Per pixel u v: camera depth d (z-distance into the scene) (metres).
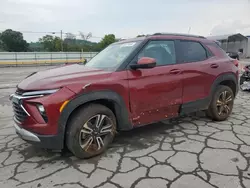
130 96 2.87
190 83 3.47
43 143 2.44
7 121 4.39
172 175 2.35
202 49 3.83
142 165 2.56
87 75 2.66
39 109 2.39
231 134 3.45
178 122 4.09
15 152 2.96
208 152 2.85
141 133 3.57
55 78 2.58
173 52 3.42
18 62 27.84
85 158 2.73
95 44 55.09
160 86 3.12
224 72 3.91
